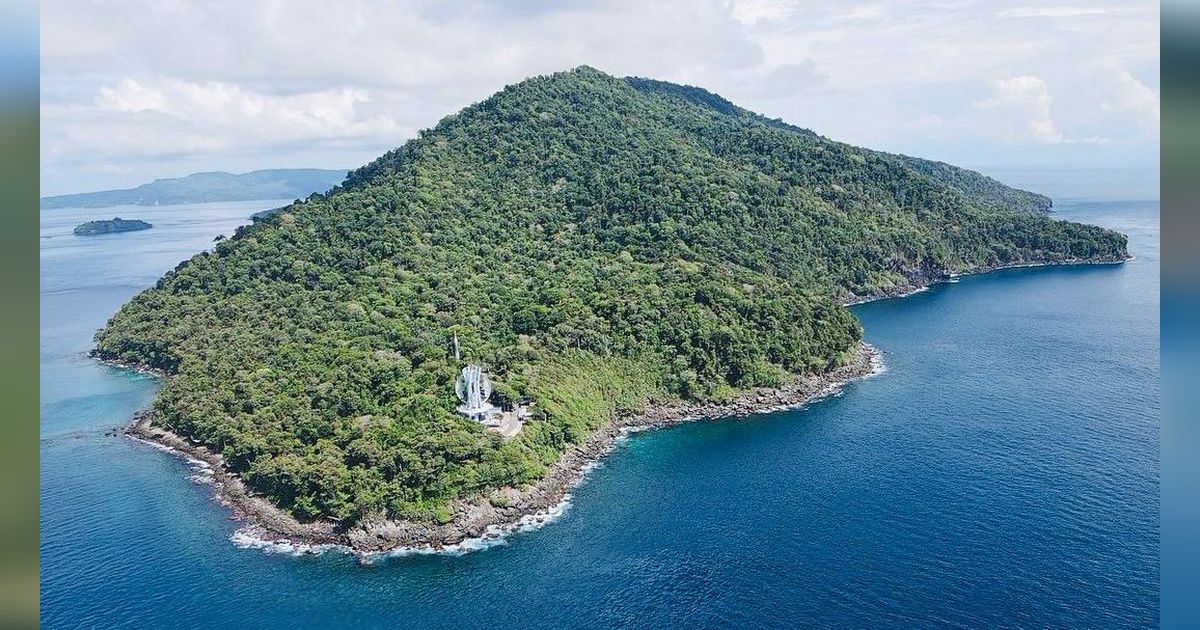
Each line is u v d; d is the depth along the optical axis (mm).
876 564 146375
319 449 178750
